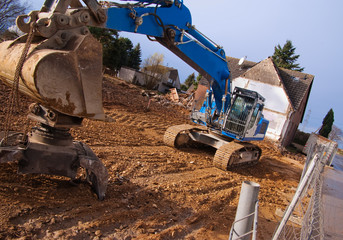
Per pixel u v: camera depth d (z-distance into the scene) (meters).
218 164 9.59
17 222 3.63
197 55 7.77
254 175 10.62
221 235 4.99
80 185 5.02
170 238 4.37
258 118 10.60
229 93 9.81
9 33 20.88
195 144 12.07
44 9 3.86
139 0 5.43
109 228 4.12
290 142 30.34
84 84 3.70
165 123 16.17
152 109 19.97
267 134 24.94
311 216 5.20
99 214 4.37
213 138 10.88
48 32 3.54
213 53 8.25
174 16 6.36
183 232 4.68
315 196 5.13
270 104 25.00
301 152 26.05
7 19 22.41
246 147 11.00
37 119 4.17
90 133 9.15
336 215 8.34
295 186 10.55
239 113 9.96
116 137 9.73
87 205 4.48
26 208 3.92
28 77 3.31
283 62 48.56
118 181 5.82
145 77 45.28
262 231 5.73
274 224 6.30
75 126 4.20
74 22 3.72
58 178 5.09
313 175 5.19
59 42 3.62
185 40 6.97
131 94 24.39
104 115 4.02
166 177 7.07
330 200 10.17
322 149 7.50
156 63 45.06
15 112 8.91
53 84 3.42
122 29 4.90
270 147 21.22
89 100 3.79
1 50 4.04
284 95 24.45
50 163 4.29
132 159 7.57
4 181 4.42
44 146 4.26
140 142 10.13
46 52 3.36
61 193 4.60
